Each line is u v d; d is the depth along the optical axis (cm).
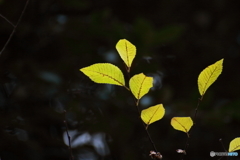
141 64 243
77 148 238
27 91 234
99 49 254
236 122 264
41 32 255
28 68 242
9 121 226
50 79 230
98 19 243
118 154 242
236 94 302
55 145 234
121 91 255
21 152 222
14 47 252
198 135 260
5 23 250
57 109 238
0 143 220
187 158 258
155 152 139
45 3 259
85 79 252
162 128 257
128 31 247
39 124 236
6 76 238
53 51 255
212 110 245
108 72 137
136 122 249
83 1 268
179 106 245
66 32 253
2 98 232
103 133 245
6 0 250
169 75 294
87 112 245
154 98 250
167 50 302
